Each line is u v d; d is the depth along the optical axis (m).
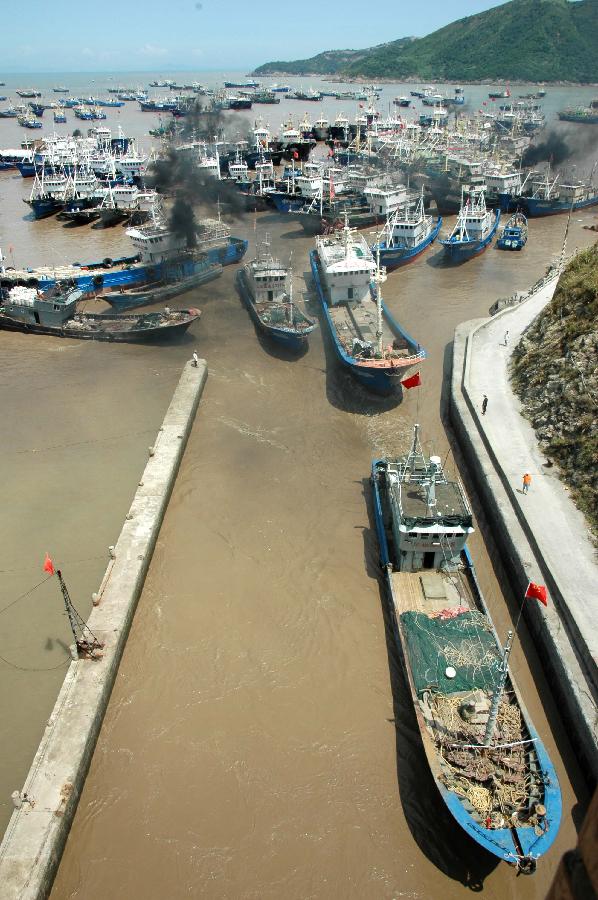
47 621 28.08
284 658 26.61
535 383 41.75
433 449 40.41
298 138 147.62
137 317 57.97
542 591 23.20
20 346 55.31
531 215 96.31
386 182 95.00
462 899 19.33
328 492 36.47
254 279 56.75
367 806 21.48
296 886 19.55
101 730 23.91
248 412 44.91
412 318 58.84
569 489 33.50
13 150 146.25
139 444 41.00
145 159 120.56
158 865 20.05
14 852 19.16
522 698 23.91
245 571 30.97
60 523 33.94
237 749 23.20
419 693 23.16
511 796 19.77
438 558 29.06
